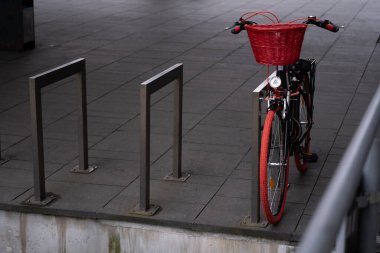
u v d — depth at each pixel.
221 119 7.53
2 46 11.51
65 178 5.68
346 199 1.48
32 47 11.71
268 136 4.50
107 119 7.50
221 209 5.05
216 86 9.12
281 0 18.28
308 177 5.73
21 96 8.54
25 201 5.14
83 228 5.00
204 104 8.16
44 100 8.27
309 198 5.28
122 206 5.08
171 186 5.52
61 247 5.07
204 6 17.14
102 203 5.14
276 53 4.67
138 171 5.88
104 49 11.67
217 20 14.92
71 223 5.00
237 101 8.34
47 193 5.32
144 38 12.70
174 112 5.54
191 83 9.27
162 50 11.60
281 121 4.90
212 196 5.31
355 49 11.71
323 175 5.79
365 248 2.02
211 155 6.30
